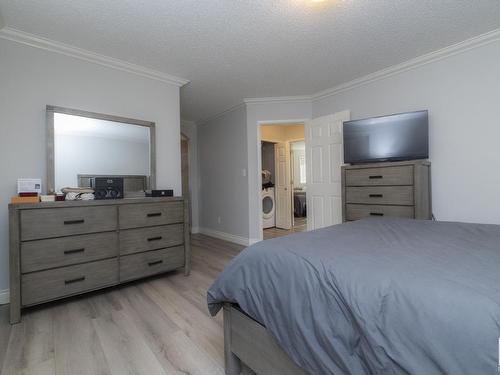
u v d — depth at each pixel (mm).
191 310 1997
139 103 2934
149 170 2957
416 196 2449
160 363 1396
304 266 981
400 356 656
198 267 3064
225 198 4676
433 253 1022
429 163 2725
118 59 2701
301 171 7879
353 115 3445
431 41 2463
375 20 2115
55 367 1369
